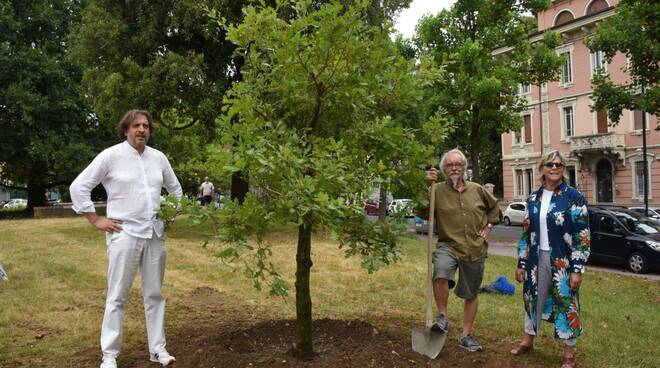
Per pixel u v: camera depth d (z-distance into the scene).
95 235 13.96
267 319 5.61
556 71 19.59
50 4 27.94
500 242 19.11
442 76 4.46
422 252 12.25
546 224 4.46
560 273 4.38
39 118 25.53
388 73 4.20
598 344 5.17
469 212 4.66
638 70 14.96
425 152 4.12
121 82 13.98
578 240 4.34
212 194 24.28
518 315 6.18
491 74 18.36
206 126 15.87
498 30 18.89
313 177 3.75
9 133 25.62
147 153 4.18
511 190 38.72
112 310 3.95
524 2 19.06
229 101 4.08
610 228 13.73
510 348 4.87
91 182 3.92
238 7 13.82
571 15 33.56
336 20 3.86
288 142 3.79
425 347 4.38
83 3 28.06
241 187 16.12
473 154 19.67
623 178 31.72
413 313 6.15
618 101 16.02
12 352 4.41
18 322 5.35
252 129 3.96
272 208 3.63
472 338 4.70
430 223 4.53
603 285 9.70
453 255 4.60
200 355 4.06
